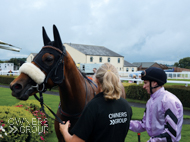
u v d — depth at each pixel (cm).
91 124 121
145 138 372
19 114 271
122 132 133
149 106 164
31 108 366
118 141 130
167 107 147
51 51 183
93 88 251
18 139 249
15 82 164
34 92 179
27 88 169
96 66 2775
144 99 822
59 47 189
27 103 385
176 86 754
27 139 269
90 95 236
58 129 217
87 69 2705
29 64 172
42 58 179
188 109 651
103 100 128
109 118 124
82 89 215
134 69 4278
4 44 554
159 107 155
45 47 188
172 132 137
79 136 119
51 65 180
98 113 122
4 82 1655
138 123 180
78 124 122
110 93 124
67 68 196
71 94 202
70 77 199
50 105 683
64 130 144
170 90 732
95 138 125
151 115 160
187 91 681
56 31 186
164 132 140
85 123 120
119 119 129
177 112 143
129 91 875
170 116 142
